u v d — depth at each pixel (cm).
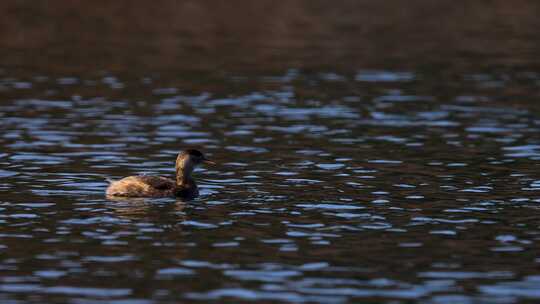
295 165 2312
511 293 1394
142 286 1409
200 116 3020
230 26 5606
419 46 4950
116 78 3794
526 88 3672
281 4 6562
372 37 5284
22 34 5066
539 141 2648
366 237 1677
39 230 1692
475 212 1861
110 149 2502
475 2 6988
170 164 2334
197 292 1386
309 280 1443
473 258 1559
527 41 5175
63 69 3994
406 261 1541
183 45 4828
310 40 5122
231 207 1877
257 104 3259
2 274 1456
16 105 3156
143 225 1733
